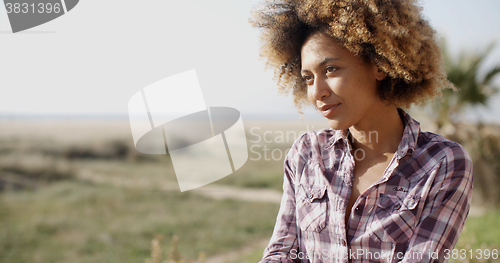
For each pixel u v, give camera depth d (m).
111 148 16.19
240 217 8.32
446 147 0.76
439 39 0.84
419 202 0.75
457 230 0.74
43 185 11.66
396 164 0.78
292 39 0.93
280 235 0.92
